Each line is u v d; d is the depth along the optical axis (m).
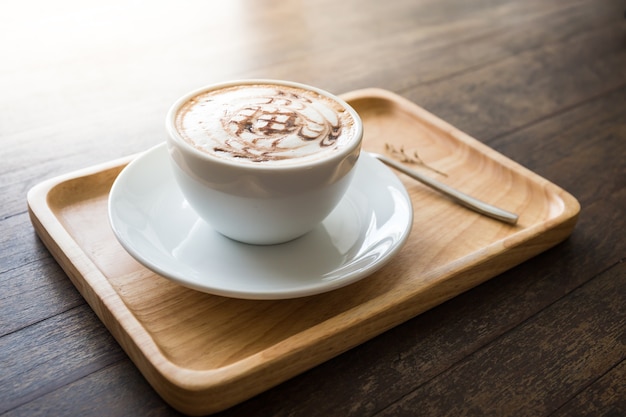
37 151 0.61
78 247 0.48
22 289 0.48
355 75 0.76
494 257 0.50
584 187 0.61
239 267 0.47
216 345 0.44
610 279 0.52
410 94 0.73
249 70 0.75
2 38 0.77
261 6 0.91
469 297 0.50
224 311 0.46
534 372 0.45
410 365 0.45
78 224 0.52
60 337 0.45
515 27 0.91
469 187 0.58
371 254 0.48
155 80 0.72
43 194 0.52
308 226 0.48
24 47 0.76
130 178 0.51
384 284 0.48
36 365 0.44
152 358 0.42
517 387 0.44
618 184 0.61
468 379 0.45
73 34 0.79
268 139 0.47
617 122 0.71
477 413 0.43
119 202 0.49
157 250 0.47
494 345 0.47
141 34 0.80
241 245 0.49
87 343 0.45
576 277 0.52
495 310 0.49
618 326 0.48
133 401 0.42
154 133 0.64
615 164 0.64
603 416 0.43
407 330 0.47
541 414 0.43
